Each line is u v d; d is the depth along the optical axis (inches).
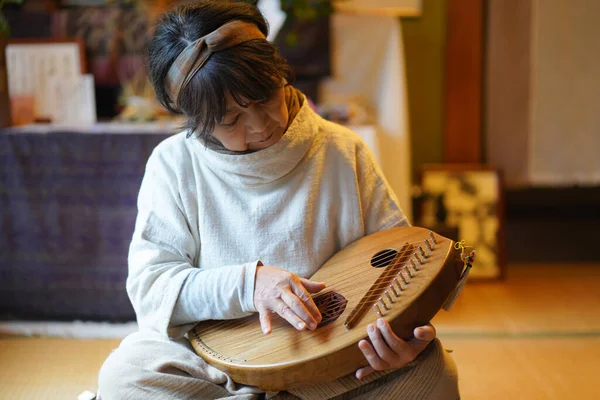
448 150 121.3
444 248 46.3
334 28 107.0
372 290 45.2
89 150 86.6
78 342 82.0
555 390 68.5
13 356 77.3
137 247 50.6
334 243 52.7
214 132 46.4
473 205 111.1
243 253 50.7
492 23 115.5
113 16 100.6
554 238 126.0
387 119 106.7
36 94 97.7
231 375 43.9
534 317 90.9
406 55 119.5
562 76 114.9
